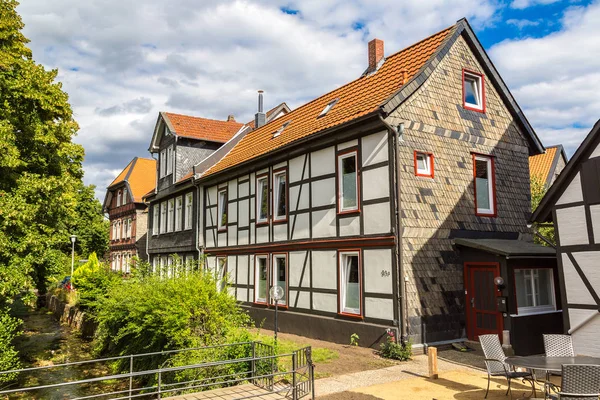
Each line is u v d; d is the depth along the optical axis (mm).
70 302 24812
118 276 22391
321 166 13930
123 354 12695
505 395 7707
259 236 17047
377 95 13219
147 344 11594
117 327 13695
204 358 9438
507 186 14094
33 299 14773
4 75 12805
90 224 45469
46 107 13500
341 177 13250
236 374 8633
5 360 12203
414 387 8289
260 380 8969
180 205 24438
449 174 12703
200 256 21297
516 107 14609
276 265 16016
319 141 13898
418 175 12008
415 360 10453
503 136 14320
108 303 13836
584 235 9203
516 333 10859
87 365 14703
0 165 11641
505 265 11109
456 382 8602
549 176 25109
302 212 14641
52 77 14188
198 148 24844
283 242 15484
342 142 13211
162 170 26297
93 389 12133
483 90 14102
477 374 9211
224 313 11031
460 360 10406
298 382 8383
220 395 8188
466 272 12180
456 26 13578
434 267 11812
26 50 14633
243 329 10789
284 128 17953
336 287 13031
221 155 22641
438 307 11664
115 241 39000
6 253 11648
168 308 10297
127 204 36531
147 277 13055
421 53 13797
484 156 13789
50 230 13094
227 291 11594
